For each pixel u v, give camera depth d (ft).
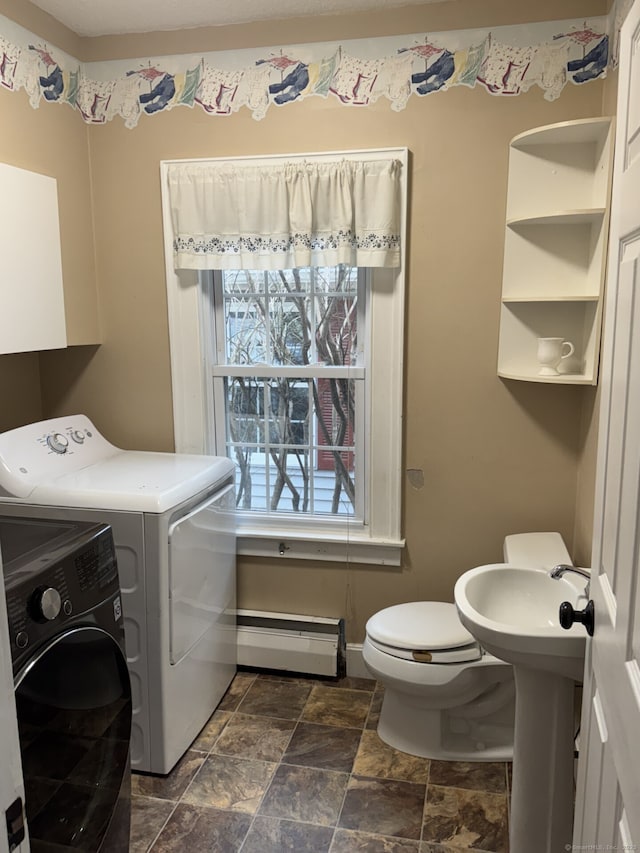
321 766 7.30
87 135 8.64
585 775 4.18
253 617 9.14
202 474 7.69
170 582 6.88
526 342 7.74
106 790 5.13
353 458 8.89
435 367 8.18
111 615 5.20
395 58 7.70
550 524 8.18
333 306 8.65
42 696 4.26
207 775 7.17
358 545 8.73
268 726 8.00
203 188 8.20
